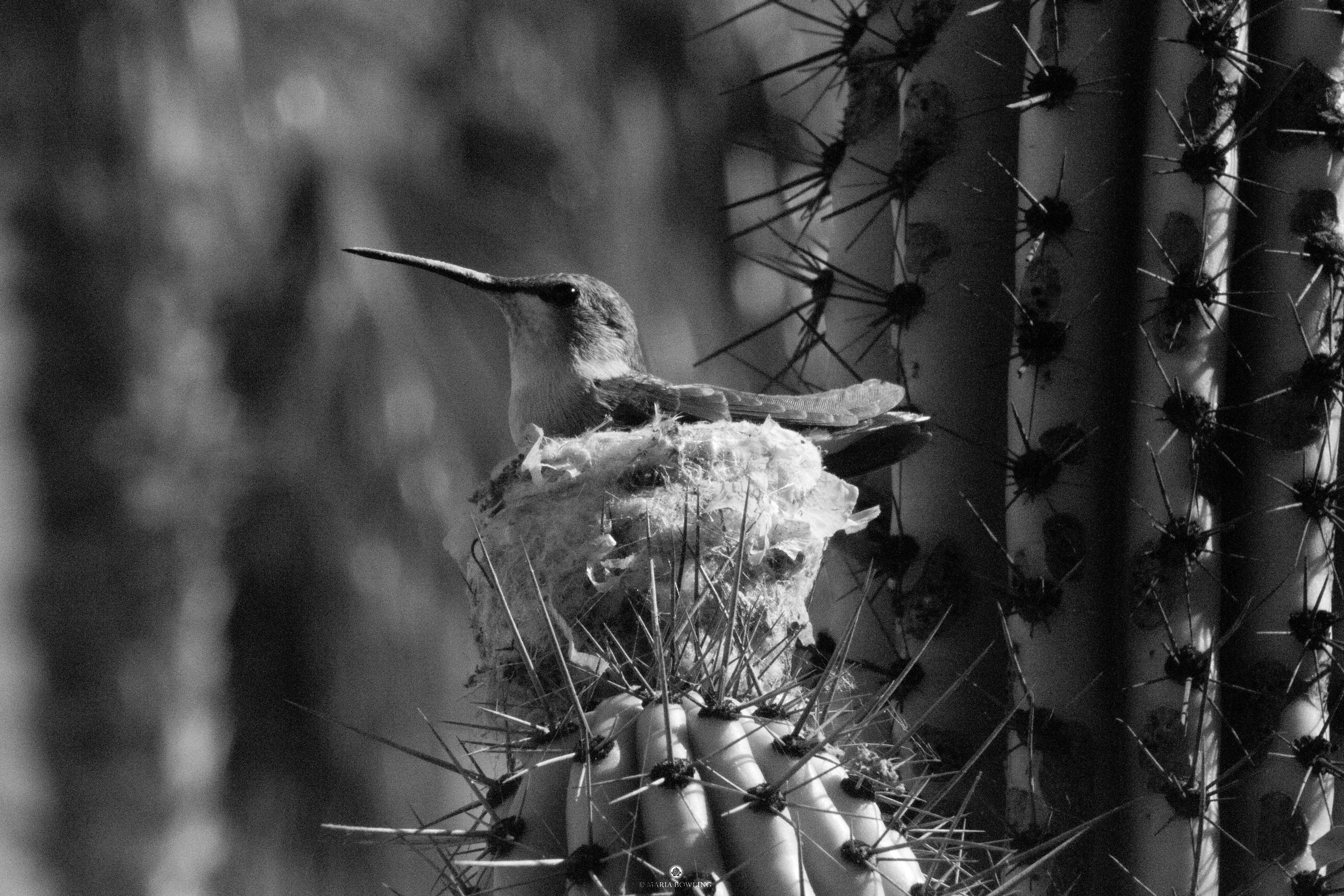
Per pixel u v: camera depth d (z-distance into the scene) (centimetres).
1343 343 802
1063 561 791
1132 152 811
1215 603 789
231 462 2173
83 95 2283
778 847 575
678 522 744
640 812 580
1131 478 794
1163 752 770
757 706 621
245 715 2106
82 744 2138
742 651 646
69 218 2273
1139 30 813
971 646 830
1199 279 786
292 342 2216
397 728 2098
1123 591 792
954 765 816
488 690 748
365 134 2295
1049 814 779
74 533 2203
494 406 2288
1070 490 794
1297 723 786
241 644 2133
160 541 2133
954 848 691
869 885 579
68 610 2184
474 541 785
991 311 842
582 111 2392
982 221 845
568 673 617
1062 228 802
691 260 2398
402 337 2227
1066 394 798
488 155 2355
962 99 849
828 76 2383
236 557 2130
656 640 626
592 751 595
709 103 2452
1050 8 819
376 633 2108
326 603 2109
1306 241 800
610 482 761
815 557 765
